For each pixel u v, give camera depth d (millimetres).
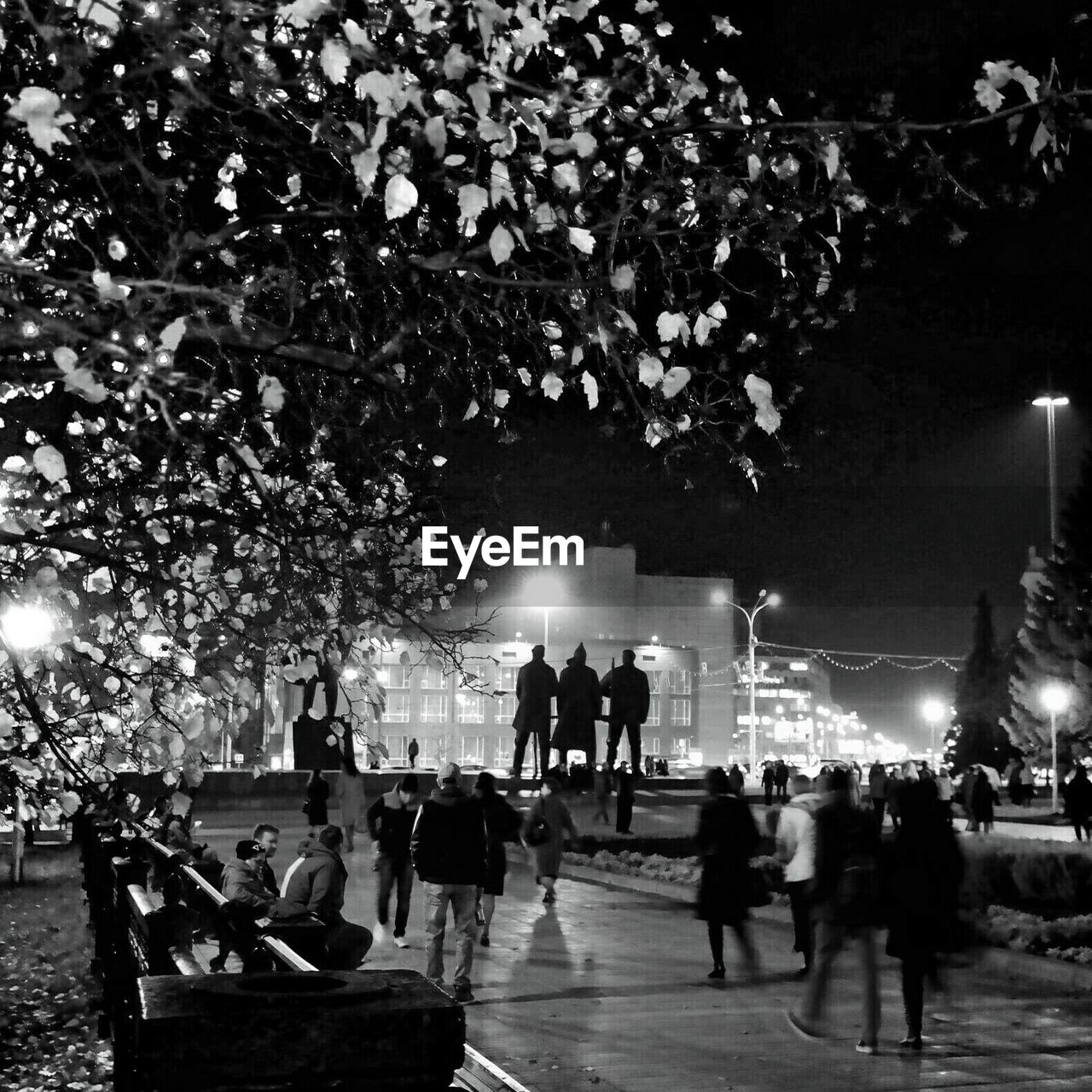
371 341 7336
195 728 8383
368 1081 2744
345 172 5754
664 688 128000
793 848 12938
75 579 8180
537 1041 10250
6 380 6215
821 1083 8953
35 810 8680
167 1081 2662
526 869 25516
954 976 13203
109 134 5852
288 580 8336
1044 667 64562
